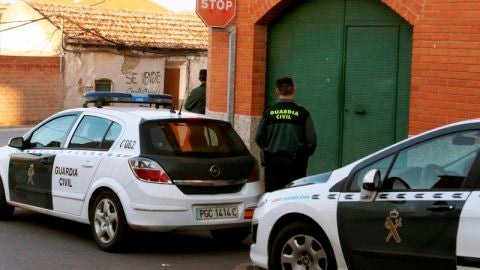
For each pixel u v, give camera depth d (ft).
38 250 27.68
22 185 31.68
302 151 29.12
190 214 26.11
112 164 27.14
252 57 40.50
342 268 20.49
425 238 18.53
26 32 98.78
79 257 26.63
